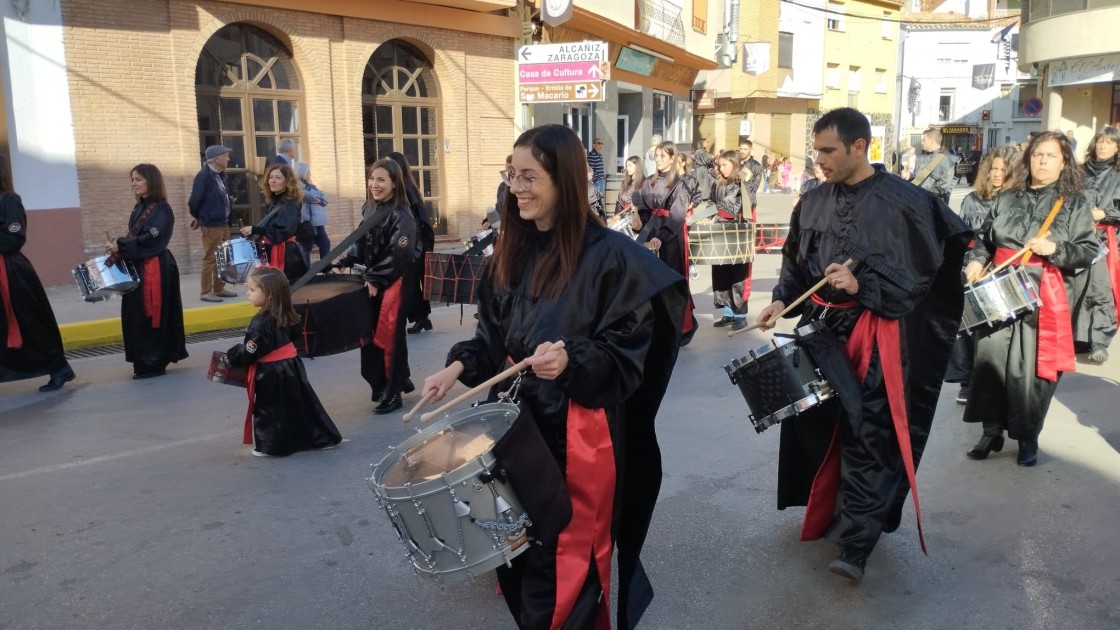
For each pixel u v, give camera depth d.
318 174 14.42
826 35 39.62
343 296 6.01
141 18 12.12
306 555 4.25
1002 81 45.84
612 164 23.12
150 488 5.14
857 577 3.68
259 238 8.95
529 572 2.78
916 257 3.66
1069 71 27.19
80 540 4.43
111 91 11.95
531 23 17.41
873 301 3.66
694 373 7.57
